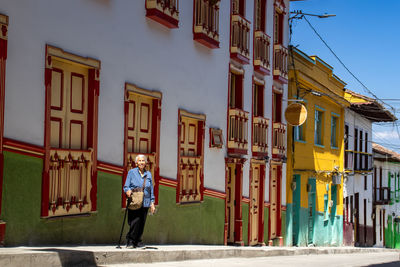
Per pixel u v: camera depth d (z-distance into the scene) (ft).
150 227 38.68
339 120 90.38
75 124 31.60
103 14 33.22
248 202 57.11
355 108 95.66
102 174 33.22
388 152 128.88
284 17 68.54
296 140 69.15
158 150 39.68
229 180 55.62
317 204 77.97
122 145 35.19
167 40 40.83
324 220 82.43
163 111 40.40
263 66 59.41
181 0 42.83
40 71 28.12
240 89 55.16
